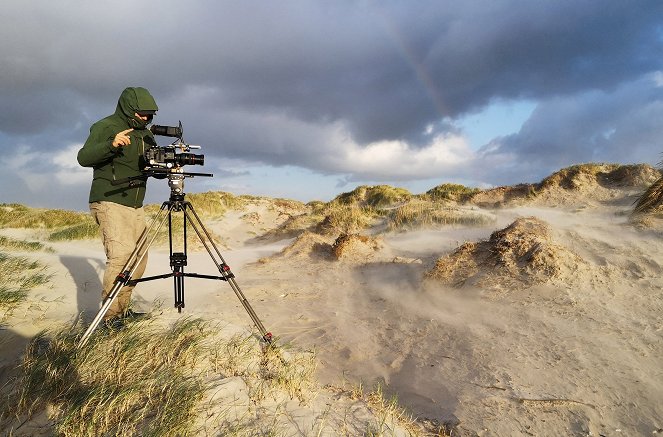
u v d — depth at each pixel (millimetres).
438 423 2779
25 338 3635
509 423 2670
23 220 17250
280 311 5309
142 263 4078
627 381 2967
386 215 13398
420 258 7297
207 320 4016
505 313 4281
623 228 6246
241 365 3121
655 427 2508
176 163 3639
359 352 4039
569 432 2549
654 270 4703
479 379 3238
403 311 4965
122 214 3787
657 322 3699
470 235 9039
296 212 22156
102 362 2955
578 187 11938
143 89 3719
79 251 9797
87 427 2314
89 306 4738
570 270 4781
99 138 3572
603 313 3961
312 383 3158
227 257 10000
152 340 3254
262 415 2494
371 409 2752
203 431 2295
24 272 6113
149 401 2535
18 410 2521
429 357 3760
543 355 3430
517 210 11273
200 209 19812
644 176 11367
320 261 8344
